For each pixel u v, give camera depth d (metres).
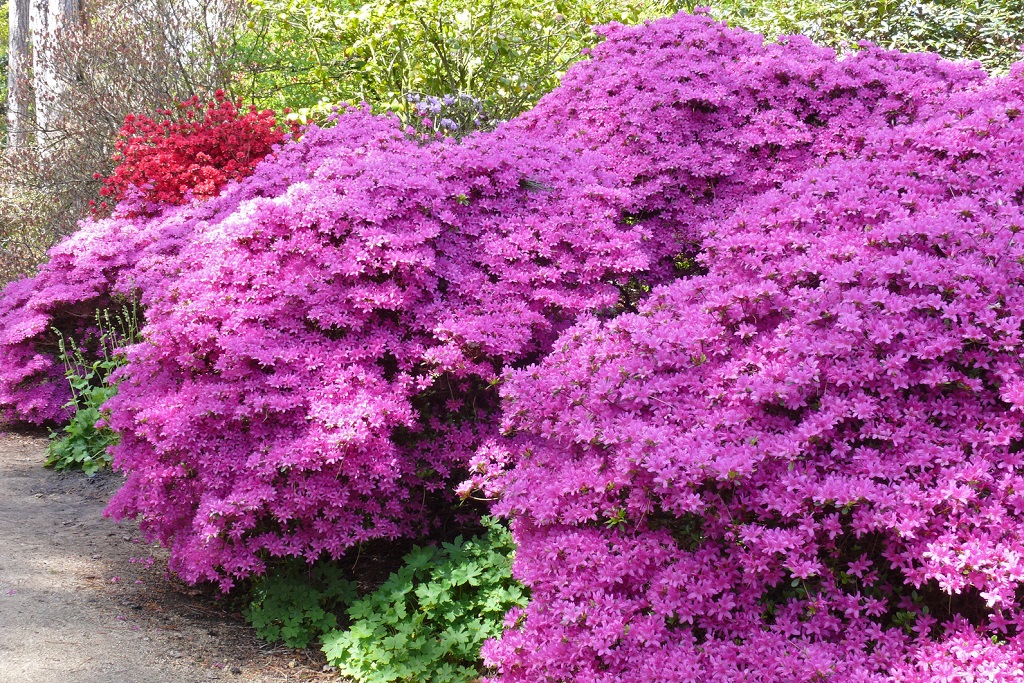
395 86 9.38
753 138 5.21
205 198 6.96
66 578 3.93
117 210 7.45
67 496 5.22
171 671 3.16
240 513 3.39
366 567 4.04
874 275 2.75
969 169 3.46
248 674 3.22
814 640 2.33
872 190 3.42
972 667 2.11
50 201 9.99
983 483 2.30
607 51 6.07
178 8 11.09
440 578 3.61
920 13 8.48
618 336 3.23
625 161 5.33
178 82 10.84
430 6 8.58
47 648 3.21
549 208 4.55
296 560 3.83
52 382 6.65
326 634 3.46
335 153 5.07
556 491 2.87
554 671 2.55
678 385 2.89
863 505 2.31
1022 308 2.50
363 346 3.88
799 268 2.99
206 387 3.80
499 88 9.30
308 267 4.03
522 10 9.06
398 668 3.20
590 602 2.60
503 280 4.20
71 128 10.48
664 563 2.63
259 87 12.14
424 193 4.27
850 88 5.37
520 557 2.96
